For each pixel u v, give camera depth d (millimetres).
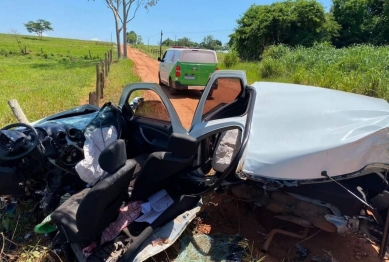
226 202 4020
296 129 3164
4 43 56156
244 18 30031
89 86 13508
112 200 2629
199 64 11219
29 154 3125
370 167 2926
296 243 3344
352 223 3053
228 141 3617
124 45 33938
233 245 3166
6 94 11406
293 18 26844
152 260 2939
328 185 3111
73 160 3381
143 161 3643
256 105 3537
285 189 3223
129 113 4027
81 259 2762
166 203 3150
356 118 3176
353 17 28984
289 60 15852
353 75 9781
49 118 4398
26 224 3398
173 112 3576
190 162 3078
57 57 40406
